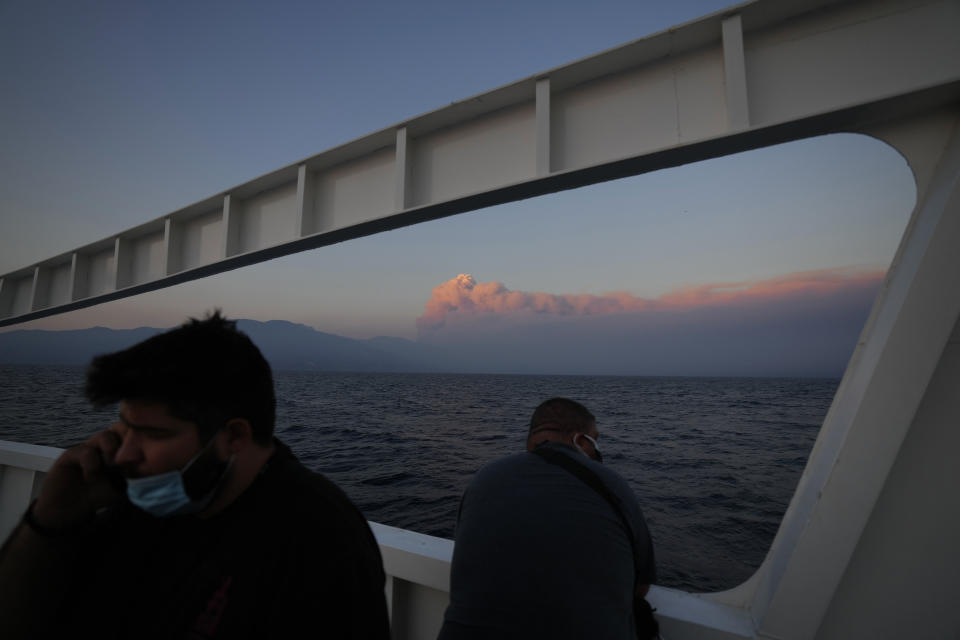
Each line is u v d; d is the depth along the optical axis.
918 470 1.09
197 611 0.68
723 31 1.55
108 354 0.64
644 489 8.47
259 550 0.69
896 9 1.37
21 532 0.68
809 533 1.10
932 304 1.01
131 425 0.64
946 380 1.06
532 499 1.09
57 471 0.68
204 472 0.66
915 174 1.24
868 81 1.37
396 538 1.49
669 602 1.26
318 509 0.71
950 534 1.06
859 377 1.22
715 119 1.64
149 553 0.74
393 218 2.26
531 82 1.96
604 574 0.98
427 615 1.40
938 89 1.14
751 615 1.20
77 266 4.38
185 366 0.63
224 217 3.12
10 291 5.23
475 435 15.50
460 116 2.23
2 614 0.65
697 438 15.07
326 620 0.65
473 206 2.12
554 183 1.86
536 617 0.93
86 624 0.71
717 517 6.90
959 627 1.05
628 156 1.61
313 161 2.70
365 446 13.12
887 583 1.11
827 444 1.27
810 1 1.47
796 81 1.48
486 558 1.03
